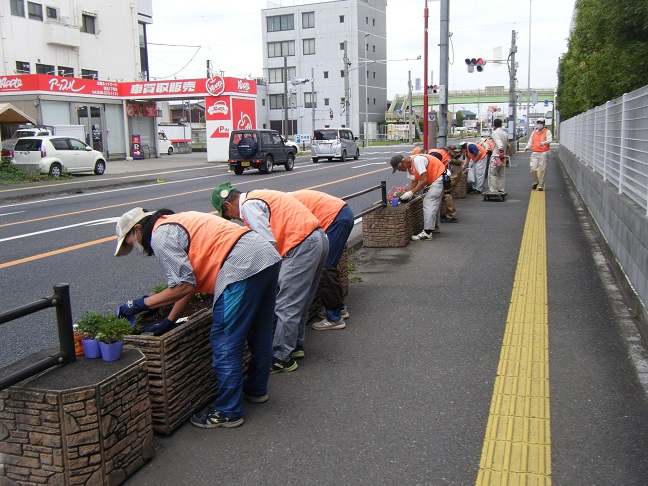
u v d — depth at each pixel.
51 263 8.32
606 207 8.45
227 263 3.43
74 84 30.25
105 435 2.88
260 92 72.12
